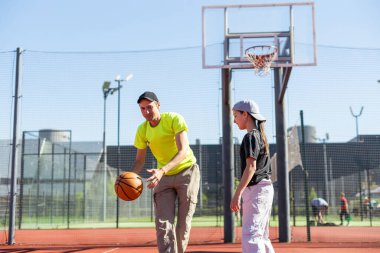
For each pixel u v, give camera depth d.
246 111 3.71
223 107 8.73
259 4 8.82
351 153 19.78
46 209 17.30
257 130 3.61
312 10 8.66
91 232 13.44
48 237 11.59
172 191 4.23
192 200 4.22
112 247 8.62
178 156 4.01
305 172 9.53
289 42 8.59
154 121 4.21
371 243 8.71
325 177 19.41
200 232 12.14
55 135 19.23
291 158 9.55
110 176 19.19
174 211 4.19
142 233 12.86
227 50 8.73
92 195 18.58
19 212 14.02
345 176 19.92
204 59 8.72
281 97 8.54
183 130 4.14
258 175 3.55
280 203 8.75
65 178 18.11
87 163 18.70
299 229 13.38
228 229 8.78
